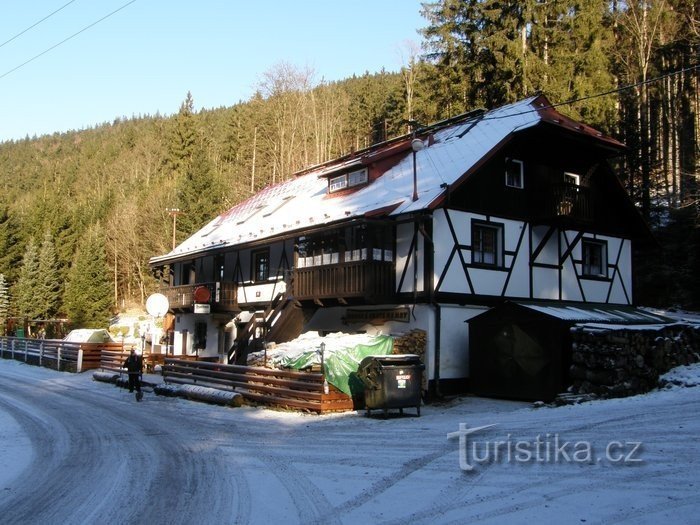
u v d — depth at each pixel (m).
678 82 39.31
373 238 19.03
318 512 6.68
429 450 9.65
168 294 30.05
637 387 14.12
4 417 14.50
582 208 20.12
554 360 15.45
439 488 7.43
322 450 10.06
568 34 34.25
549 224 20.33
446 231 17.97
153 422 13.62
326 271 19.59
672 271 30.80
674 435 9.35
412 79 49.81
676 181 38.22
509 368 16.50
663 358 15.12
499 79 34.59
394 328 18.59
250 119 62.00
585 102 32.09
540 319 15.85
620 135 34.50
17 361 33.69
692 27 32.66
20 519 6.62
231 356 22.41
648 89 39.53
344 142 59.88
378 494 7.30
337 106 57.88
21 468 9.16
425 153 22.23
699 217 29.44
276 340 21.34
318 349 15.15
